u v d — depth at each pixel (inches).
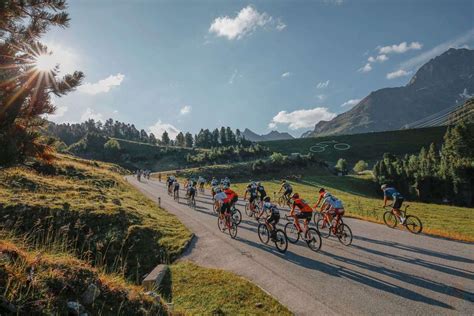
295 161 4259.4
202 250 501.7
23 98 183.0
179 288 354.0
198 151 6673.2
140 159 6264.8
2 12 195.8
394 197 580.4
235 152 5502.0
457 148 3459.6
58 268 221.5
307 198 1330.0
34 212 548.1
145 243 530.0
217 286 346.3
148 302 241.9
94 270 247.1
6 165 175.3
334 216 512.1
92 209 609.9
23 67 189.6
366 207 1045.8
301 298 306.0
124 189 1186.0
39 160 201.2
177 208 949.8
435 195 3043.8
